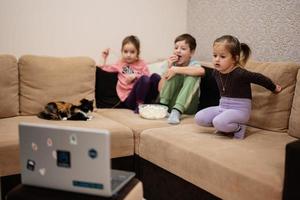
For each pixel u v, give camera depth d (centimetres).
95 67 282
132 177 139
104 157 118
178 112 244
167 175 198
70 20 292
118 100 286
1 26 269
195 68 250
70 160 122
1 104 240
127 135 220
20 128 128
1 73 241
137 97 275
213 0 305
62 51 294
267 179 142
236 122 200
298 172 130
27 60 256
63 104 242
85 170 121
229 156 167
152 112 247
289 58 245
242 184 149
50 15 284
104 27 307
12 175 192
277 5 249
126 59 296
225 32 296
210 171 165
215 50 206
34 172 129
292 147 131
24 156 129
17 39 276
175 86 262
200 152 174
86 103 248
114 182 131
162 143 197
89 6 297
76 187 124
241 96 207
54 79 260
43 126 124
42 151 126
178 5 337
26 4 274
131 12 317
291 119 204
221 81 213
